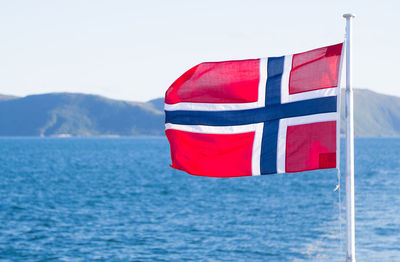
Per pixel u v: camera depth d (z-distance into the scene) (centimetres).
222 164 1367
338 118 1282
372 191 5662
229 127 1355
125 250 2719
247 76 1345
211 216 3888
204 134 1369
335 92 1287
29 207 4481
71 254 2641
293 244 2844
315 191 5897
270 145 1333
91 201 4938
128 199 5103
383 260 2441
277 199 5084
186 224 3509
